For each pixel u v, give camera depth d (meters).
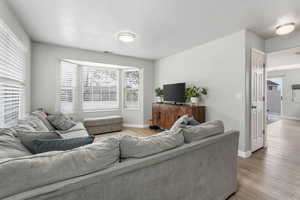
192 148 1.26
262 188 1.79
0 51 1.83
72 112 4.25
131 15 2.25
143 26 2.61
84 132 2.90
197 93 3.47
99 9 2.09
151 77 5.26
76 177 0.76
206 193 1.42
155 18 2.34
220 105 3.13
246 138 2.73
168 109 4.07
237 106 2.82
